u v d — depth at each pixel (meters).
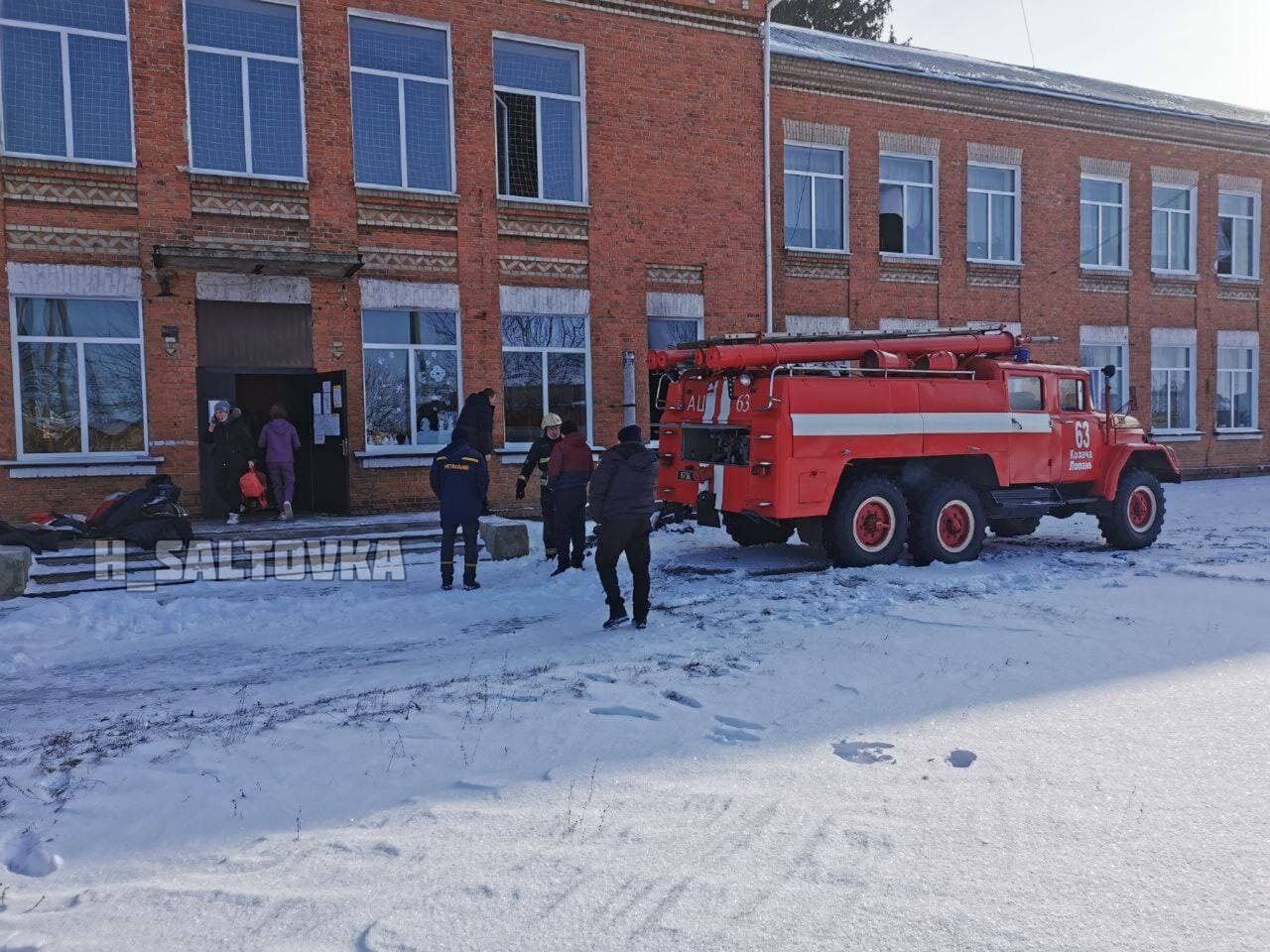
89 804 4.34
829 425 10.38
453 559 11.43
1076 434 12.13
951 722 5.27
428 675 6.50
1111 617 7.81
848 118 19.12
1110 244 22.59
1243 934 3.03
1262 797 4.14
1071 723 5.21
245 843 3.93
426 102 15.33
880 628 7.61
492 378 15.70
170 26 13.41
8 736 5.46
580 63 16.27
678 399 11.70
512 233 15.80
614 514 7.86
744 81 17.59
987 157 20.73
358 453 14.65
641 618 7.97
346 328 14.62
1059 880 3.42
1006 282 21.08
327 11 14.38
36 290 12.70
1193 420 23.80
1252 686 5.86
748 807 4.11
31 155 12.70
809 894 3.33
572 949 3.02
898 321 19.80
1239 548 12.07
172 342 13.45
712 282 17.42
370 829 4.01
